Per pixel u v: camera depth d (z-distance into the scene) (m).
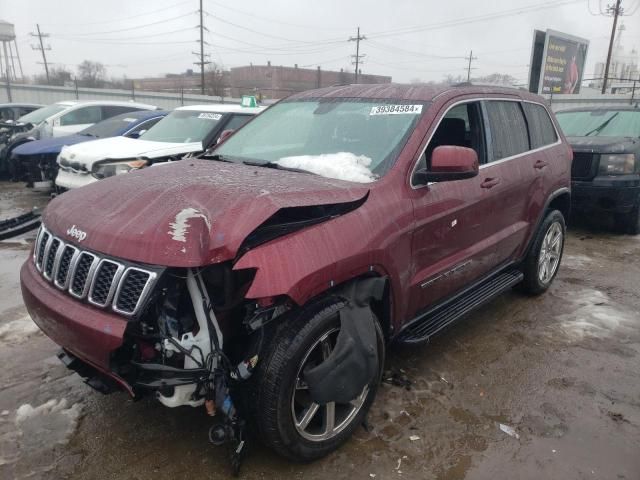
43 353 3.74
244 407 2.49
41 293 2.59
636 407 3.29
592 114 8.53
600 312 4.73
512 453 2.83
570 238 7.42
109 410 3.11
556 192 4.77
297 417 2.62
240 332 2.54
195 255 2.22
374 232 2.73
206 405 2.40
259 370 2.41
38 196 9.71
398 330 3.13
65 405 3.14
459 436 2.96
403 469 2.70
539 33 27.36
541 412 3.21
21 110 14.47
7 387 3.31
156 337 2.35
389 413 3.14
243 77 60.59
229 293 2.35
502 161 3.99
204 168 3.24
